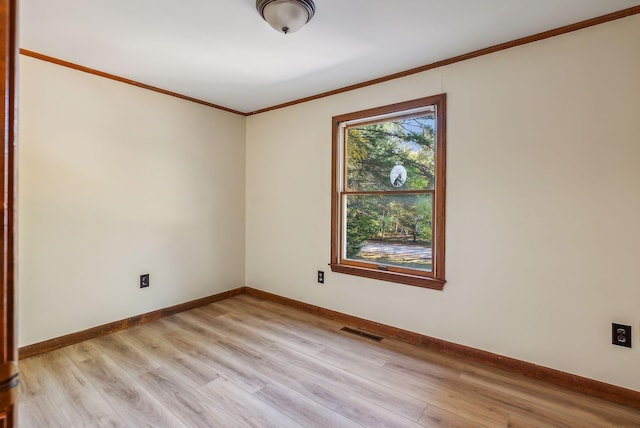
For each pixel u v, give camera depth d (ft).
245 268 13.41
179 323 10.21
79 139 8.73
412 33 6.99
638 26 6.06
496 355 7.66
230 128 12.69
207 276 12.03
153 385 6.77
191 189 11.43
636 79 6.10
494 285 7.68
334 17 6.38
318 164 11.03
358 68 8.79
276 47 7.63
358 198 10.27
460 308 8.18
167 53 7.96
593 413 5.97
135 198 9.95
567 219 6.81
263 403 6.23
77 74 8.65
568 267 6.81
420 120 8.98
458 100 8.13
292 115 11.72
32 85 7.91
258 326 10.02
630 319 6.22
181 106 11.05
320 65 8.62
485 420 5.77
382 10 6.14
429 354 8.30
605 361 6.45
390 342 8.99
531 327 7.23
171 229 10.88
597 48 6.43
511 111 7.39
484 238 7.80
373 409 6.07
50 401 6.17
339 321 10.49
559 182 6.88
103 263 9.26
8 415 1.96
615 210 6.33
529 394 6.56
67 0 5.82
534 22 6.56
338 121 10.46
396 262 9.46
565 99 6.77
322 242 10.97
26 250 7.89
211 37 7.18
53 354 8.05
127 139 9.71
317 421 5.74
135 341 8.86
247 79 9.59
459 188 8.13
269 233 12.57
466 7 6.04
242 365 7.64
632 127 6.15
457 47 7.61
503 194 7.53
